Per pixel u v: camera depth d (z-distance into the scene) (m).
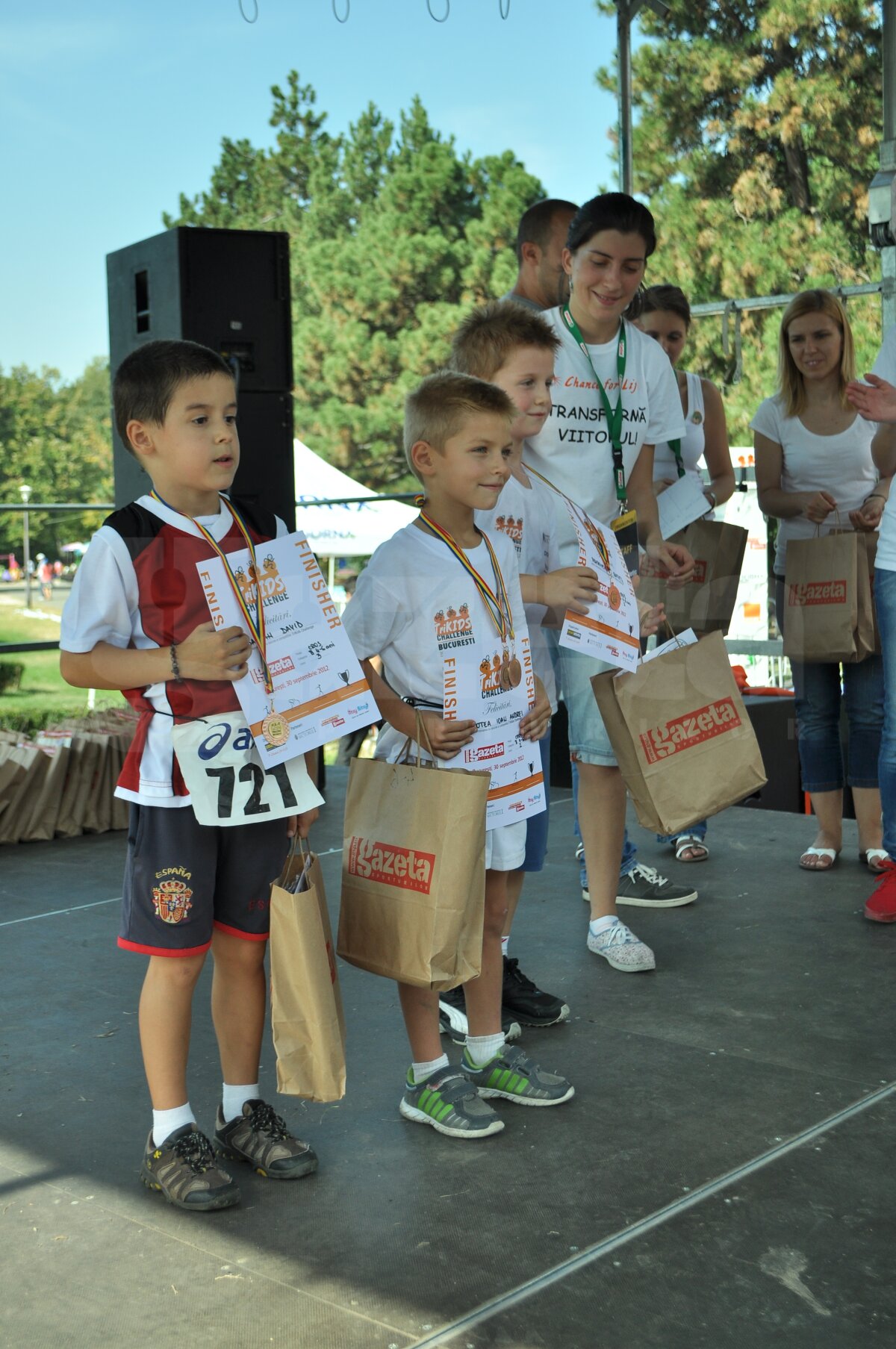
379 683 2.12
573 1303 1.61
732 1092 2.21
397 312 20.95
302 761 1.91
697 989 2.73
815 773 3.63
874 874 3.59
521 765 2.19
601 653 2.43
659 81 16.08
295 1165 1.94
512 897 2.53
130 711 4.63
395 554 2.10
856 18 15.24
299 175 25.58
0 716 7.68
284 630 1.89
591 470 2.77
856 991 2.70
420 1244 1.75
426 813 1.93
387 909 1.97
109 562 1.82
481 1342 1.54
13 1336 1.57
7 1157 2.04
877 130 15.20
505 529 2.50
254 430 4.45
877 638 3.46
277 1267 1.71
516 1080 2.18
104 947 3.09
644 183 16.34
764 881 3.55
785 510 3.65
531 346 2.42
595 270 2.66
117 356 4.66
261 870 1.94
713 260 15.50
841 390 3.56
